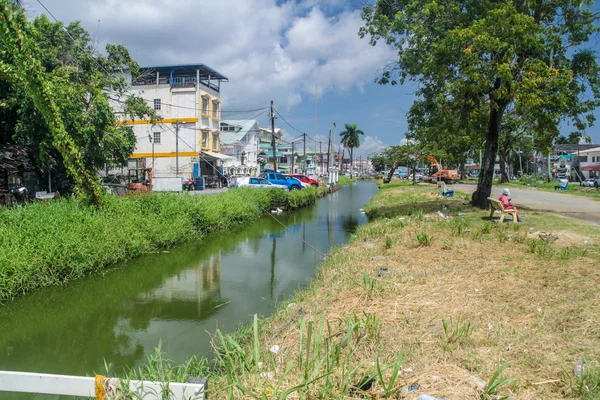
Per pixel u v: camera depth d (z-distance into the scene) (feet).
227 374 12.87
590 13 44.04
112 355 18.83
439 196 76.43
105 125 64.03
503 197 40.24
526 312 16.85
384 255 29.63
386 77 53.57
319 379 11.51
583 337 14.15
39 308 24.89
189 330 21.53
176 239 43.32
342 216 71.36
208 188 120.37
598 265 22.85
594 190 89.40
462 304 18.19
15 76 36.37
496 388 11.22
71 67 62.28
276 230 55.72
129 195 47.32
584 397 10.54
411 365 12.94
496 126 49.55
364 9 51.24
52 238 29.37
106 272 32.40
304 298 22.89
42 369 17.61
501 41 39.19
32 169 64.08
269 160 230.27
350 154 283.18
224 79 133.49
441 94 42.86
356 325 14.67
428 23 45.42
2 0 33.06
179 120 119.44
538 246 27.32
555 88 40.32
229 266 35.42
